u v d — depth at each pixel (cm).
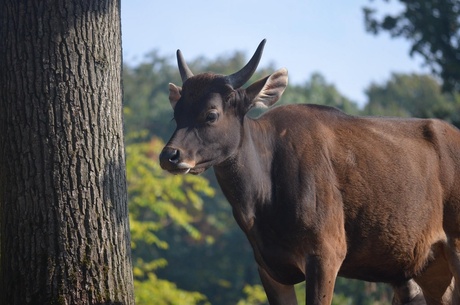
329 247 1238
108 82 1215
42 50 1184
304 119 1291
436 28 3053
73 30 1191
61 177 1181
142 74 6581
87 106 1195
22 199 1184
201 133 1199
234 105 1227
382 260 1312
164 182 3020
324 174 1255
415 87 6134
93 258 1191
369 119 1342
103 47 1211
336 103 5888
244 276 5122
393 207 1291
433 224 1336
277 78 1254
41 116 1183
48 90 1183
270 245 1262
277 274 1277
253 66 1229
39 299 1179
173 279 5025
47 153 1181
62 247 1180
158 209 2952
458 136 1389
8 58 1191
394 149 1315
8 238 1197
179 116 1217
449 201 1352
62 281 1180
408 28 3088
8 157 1192
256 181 1245
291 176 1245
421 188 1319
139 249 4697
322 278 1226
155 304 2848
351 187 1270
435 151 1351
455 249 1355
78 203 1186
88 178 1191
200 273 5062
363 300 3275
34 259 1181
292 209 1235
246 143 1240
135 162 3016
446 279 1395
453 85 3122
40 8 1185
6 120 1194
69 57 1188
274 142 1268
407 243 1312
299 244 1238
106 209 1202
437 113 3172
